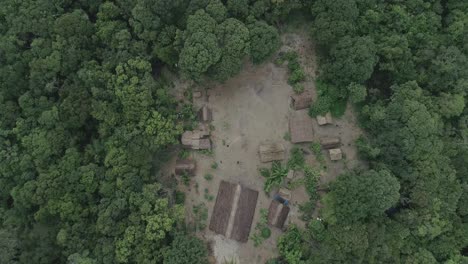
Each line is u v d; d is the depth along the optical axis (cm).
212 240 4797
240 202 4794
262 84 5006
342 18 4591
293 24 5066
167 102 4794
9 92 4878
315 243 4609
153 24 4606
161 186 4700
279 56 5031
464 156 4812
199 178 4894
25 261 4453
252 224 4806
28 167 4675
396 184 4341
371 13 4781
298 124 4900
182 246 4391
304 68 5016
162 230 4406
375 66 4906
